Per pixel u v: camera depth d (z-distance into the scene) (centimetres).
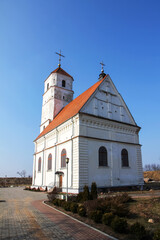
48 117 4319
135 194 2156
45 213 1312
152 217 1127
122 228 884
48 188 3139
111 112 3059
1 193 3041
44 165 3494
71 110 3219
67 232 886
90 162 2473
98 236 836
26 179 7400
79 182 2275
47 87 4772
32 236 819
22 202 1891
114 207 1207
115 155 2828
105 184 2539
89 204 1265
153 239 721
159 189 2994
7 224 1009
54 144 3172
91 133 2627
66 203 1442
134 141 3247
